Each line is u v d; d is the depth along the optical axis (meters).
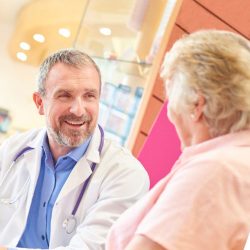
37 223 1.50
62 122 1.45
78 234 1.36
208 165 0.76
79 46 2.62
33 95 1.58
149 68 2.33
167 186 0.83
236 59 0.81
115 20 2.51
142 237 0.78
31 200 1.52
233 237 0.75
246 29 2.30
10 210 1.57
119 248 0.90
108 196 1.43
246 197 0.75
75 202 1.46
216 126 0.83
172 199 0.77
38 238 1.50
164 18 2.31
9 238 1.50
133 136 2.24
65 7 2.88
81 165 1.49
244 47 0.84
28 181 1.57
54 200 1.49
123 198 1.41
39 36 3.02
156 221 0.77
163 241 0.74
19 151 1.65
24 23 3.01
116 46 2.48
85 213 1.46
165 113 1.75
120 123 2.31
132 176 1.48
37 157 1.57
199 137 0.86
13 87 3.02
